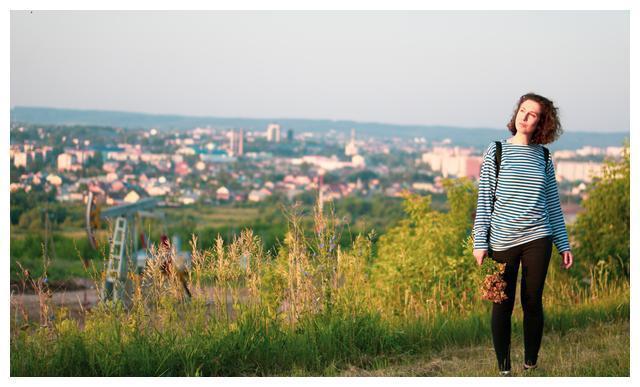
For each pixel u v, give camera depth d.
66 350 5.61
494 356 6.46
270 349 6.04
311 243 6.77
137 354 5.63
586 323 8.12
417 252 9.09
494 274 5.41
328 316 6.52
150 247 6.21
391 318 7.45
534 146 5.55
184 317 6.07
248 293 6.32
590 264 11.19
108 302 6.07
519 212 5.39
